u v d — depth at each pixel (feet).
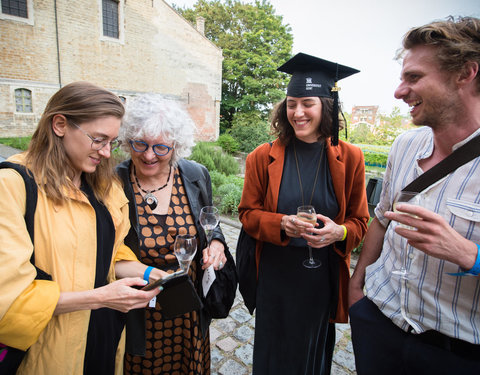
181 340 5.11
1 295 2.78
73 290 3.43
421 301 3.62
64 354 3.45
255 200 5.94
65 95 3.29
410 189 3.81
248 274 6.08
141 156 4.60
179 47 64.69
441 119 3.34
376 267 4.56
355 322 4.45
